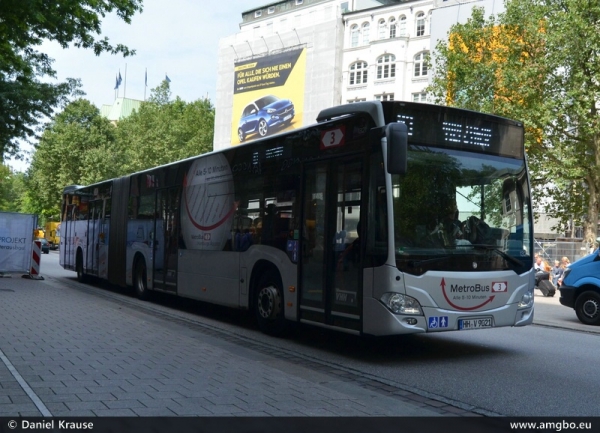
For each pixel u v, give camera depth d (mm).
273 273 10914
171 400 6047
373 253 8500
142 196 16859
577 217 30625
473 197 9047
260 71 74062
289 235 10359
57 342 9117
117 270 18328
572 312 17234
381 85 64000
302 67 69688
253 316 13953
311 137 9984
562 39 26109
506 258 9172
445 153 8906
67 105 26859
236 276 11945
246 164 11828
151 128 75500
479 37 29094
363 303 8617
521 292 9297
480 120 9250
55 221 72500
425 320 8414
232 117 77688
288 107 70812
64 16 16125
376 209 8500
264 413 5699
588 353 9711
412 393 7012
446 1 58531
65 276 25297
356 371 8180
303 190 10078
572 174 26344
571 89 26156
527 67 26797
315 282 9680
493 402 6648
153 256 15844
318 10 72625
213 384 6789
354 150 8984
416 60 62031
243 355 8867
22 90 24062
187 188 14234
